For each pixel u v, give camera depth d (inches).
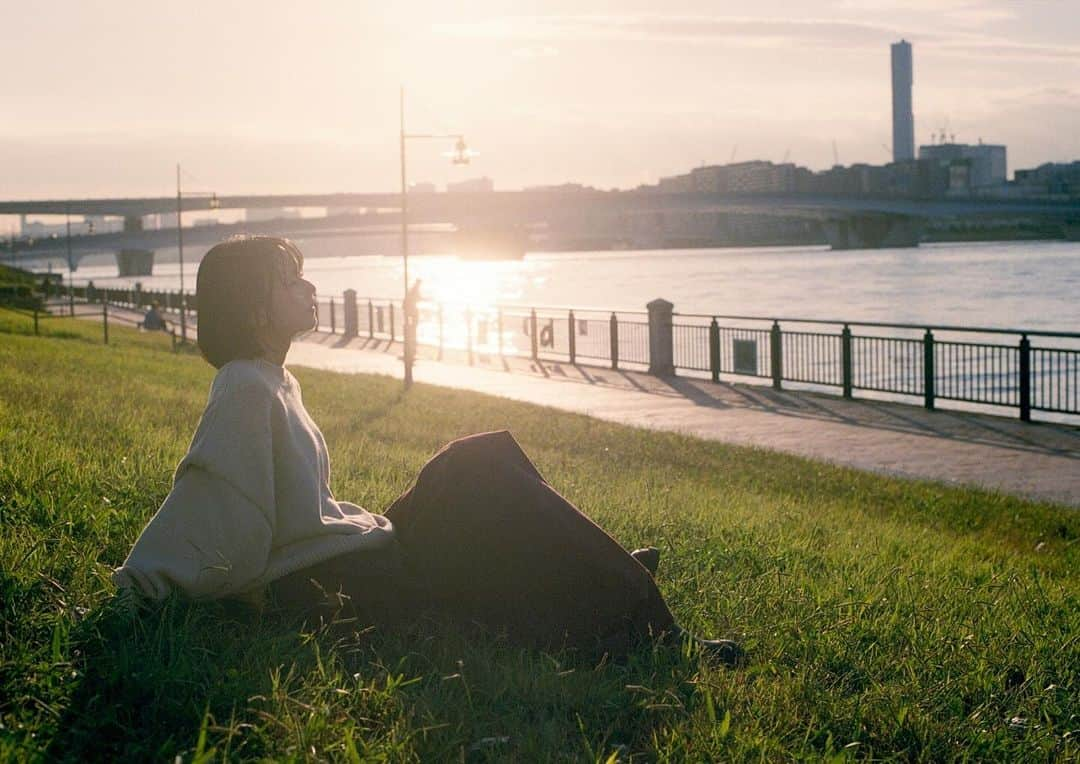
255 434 137.1
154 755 113.1
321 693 128.8
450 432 567.5
